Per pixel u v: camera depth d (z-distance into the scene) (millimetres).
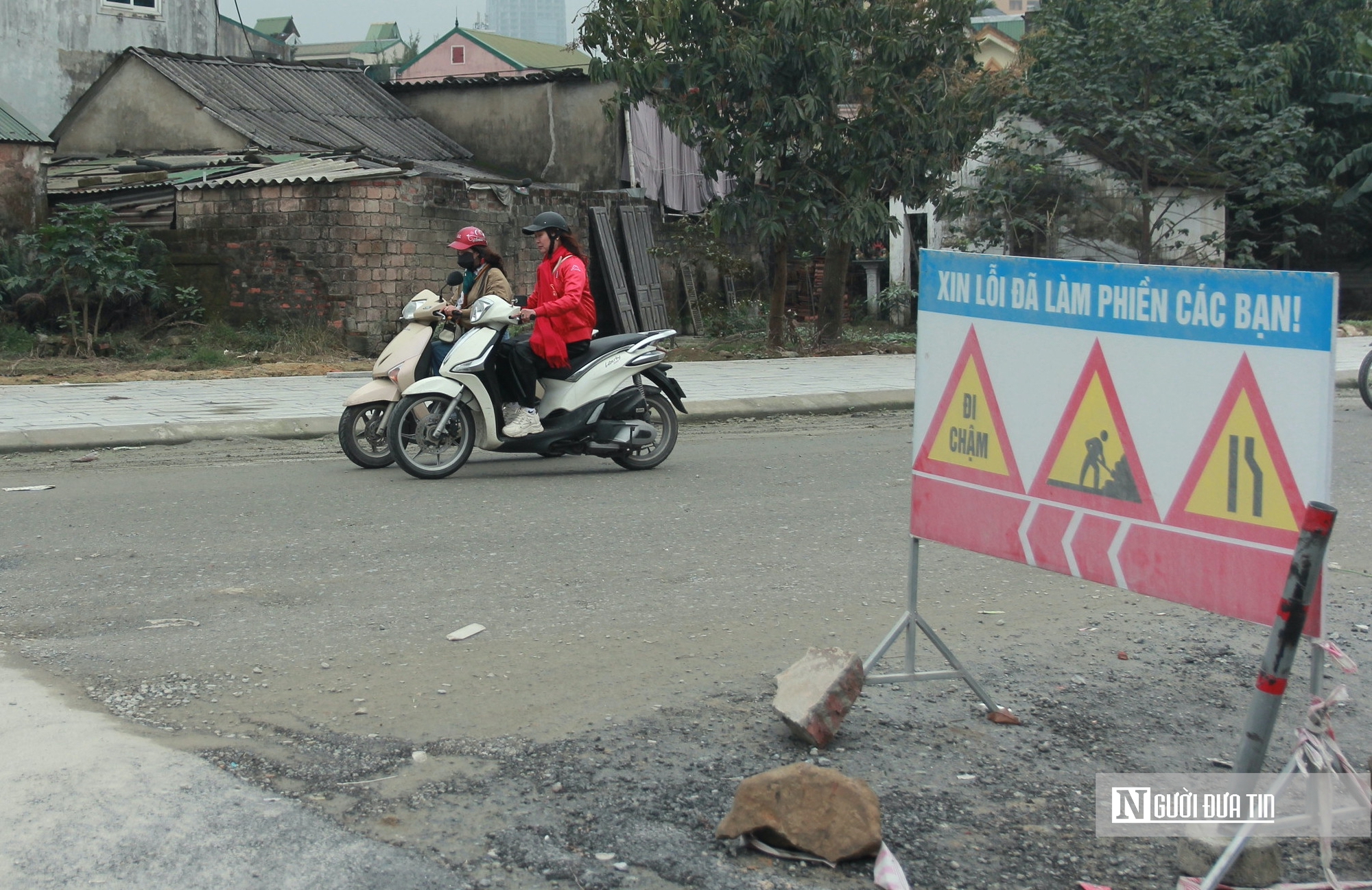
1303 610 2719
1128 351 3250
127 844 2965
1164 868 2996
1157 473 3201
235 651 4520
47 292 16078
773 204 17438
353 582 5539
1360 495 7984
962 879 2928
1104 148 23359
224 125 19812
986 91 17469
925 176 17656
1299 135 22453
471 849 3000
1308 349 2854
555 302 8422
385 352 8641
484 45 45969
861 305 25562
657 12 16328
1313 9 25812
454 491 7828
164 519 6852
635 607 5176
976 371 3695
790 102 16422
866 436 10805
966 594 5492
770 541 6484
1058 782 3498
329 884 2814
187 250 17328
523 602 5242
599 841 3061
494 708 3963
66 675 4207
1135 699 4195
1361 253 29141
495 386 8367
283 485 7965
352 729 3758
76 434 9492
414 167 17938
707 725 3848
